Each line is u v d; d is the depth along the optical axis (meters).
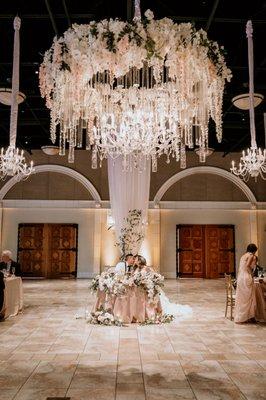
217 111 6.29
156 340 5.91
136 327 6.81
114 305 7.20
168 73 6.16
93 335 6.21
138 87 7.07
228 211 16.50
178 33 5.20
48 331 6.49
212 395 3.82
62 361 4.87
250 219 16.34
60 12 7.09
